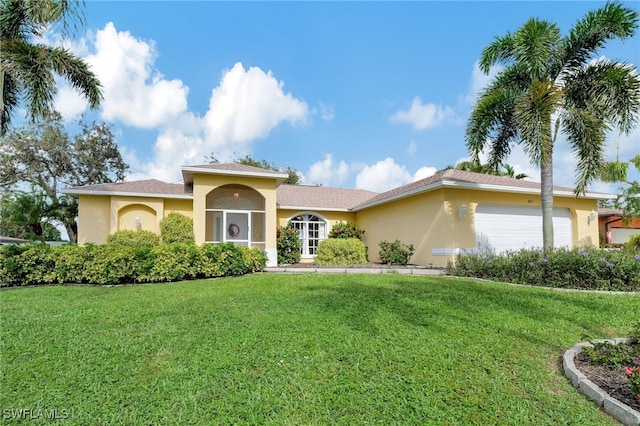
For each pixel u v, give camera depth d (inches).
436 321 228.2
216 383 148.9
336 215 815.1
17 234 972.6
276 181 631.2
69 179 983.0
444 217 520.4
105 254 408.5
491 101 469.4
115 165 1059.3
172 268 425.7
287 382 149.6
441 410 130.1
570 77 456.4
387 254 601.6
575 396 142.3
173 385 147.6
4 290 362.9
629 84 408.5
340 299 285.9
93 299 305.3
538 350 186.2
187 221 621.3
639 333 184.7
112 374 157.8
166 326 221.0
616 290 346.6
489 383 149.8
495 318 237.8
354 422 123.0
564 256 385.1
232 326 217.8
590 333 215.3
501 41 470.3
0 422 123.2
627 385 145.6
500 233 558.9
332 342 189.6
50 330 215.0
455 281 390.6
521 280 398.0
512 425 122.0
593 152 416.8
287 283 374.3
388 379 152.0
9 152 888.3
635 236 721.0
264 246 685.3
